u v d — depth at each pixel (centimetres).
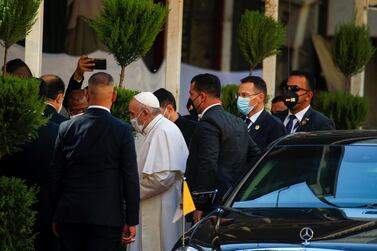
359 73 4059
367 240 1703
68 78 3659
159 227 2495
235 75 4225
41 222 2280
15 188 2128
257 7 4244
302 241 1712
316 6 4447
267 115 2617
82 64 2812
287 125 2780
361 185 1970
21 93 2106
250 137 2470
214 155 2323
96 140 2117
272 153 2120
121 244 2198
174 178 2481
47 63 3625
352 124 3791
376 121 4638
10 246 2125
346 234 1730
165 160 2452
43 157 2261
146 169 2455
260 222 1842
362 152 2055
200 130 2339
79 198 2116
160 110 2534
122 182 2141
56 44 3647
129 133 2141
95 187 2117
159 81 3856
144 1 2753
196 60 4144
